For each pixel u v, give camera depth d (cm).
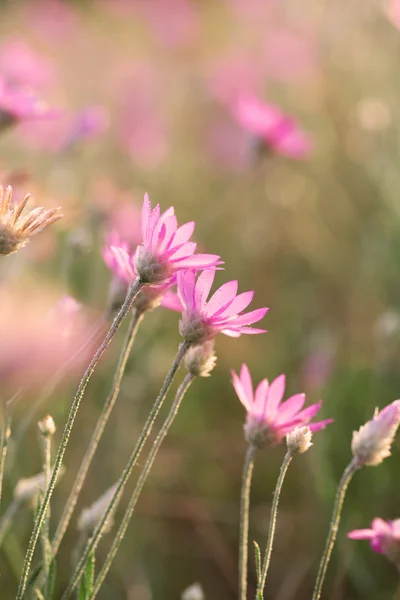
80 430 123
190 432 140
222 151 207
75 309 99
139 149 209
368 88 206
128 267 94
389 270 165
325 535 116
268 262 183
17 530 110
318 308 170
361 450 91
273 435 92
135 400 132
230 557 121
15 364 98
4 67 179
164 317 159
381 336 129
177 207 203
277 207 196
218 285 177
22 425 103
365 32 210
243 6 251
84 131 157
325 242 185
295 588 115
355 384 140
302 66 224
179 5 259
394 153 181
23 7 252
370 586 114
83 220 141
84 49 247
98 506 95
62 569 112
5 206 89
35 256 119
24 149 172
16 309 102
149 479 125
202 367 90
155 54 256
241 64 234
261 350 161
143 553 118
